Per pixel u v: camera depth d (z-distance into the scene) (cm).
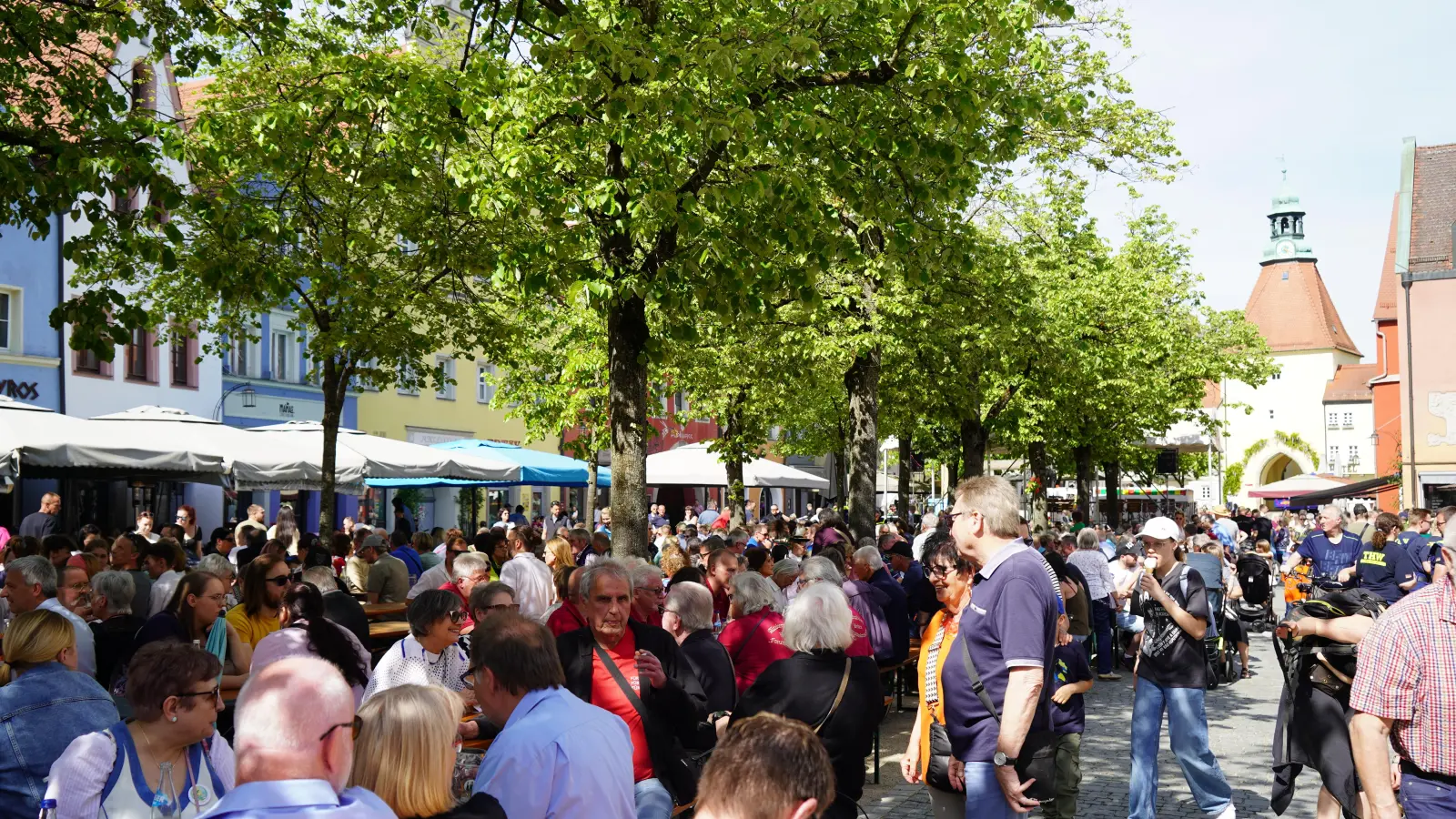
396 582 1366
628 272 1079
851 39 1072
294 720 284
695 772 581
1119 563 1599
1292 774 661
